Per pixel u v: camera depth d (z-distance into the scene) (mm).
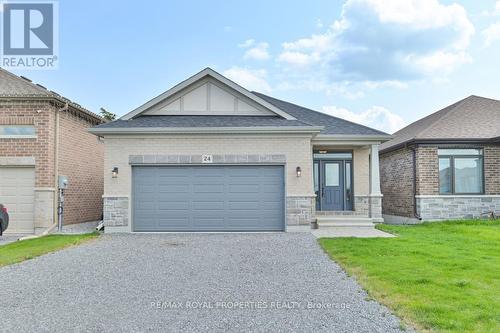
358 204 16266
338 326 4668
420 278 6547
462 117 18094
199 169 13750
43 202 14234
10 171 14508
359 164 16422
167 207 13648
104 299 5840
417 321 4680
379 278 6691
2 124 14430
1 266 8219
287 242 11141
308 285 6551
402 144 17109
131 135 13570
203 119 14477
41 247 10438
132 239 11977
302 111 17688
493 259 8195
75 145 16594
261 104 14812
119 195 13508
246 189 13734
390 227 14250
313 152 16578
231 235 12773
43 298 5918
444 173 16484
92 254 9523
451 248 9555
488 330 4309
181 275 7324
